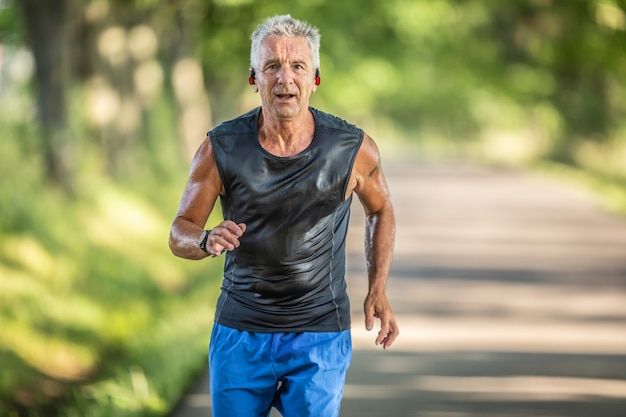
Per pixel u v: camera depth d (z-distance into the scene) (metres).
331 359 6.69
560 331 15.45
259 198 6.47
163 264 21.22
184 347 13.66
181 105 34.72
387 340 6.93
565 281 20.81
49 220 18.48
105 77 27.05
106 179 25.09
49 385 12.36
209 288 19.38
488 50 62.00
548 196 45.31
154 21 30.61
